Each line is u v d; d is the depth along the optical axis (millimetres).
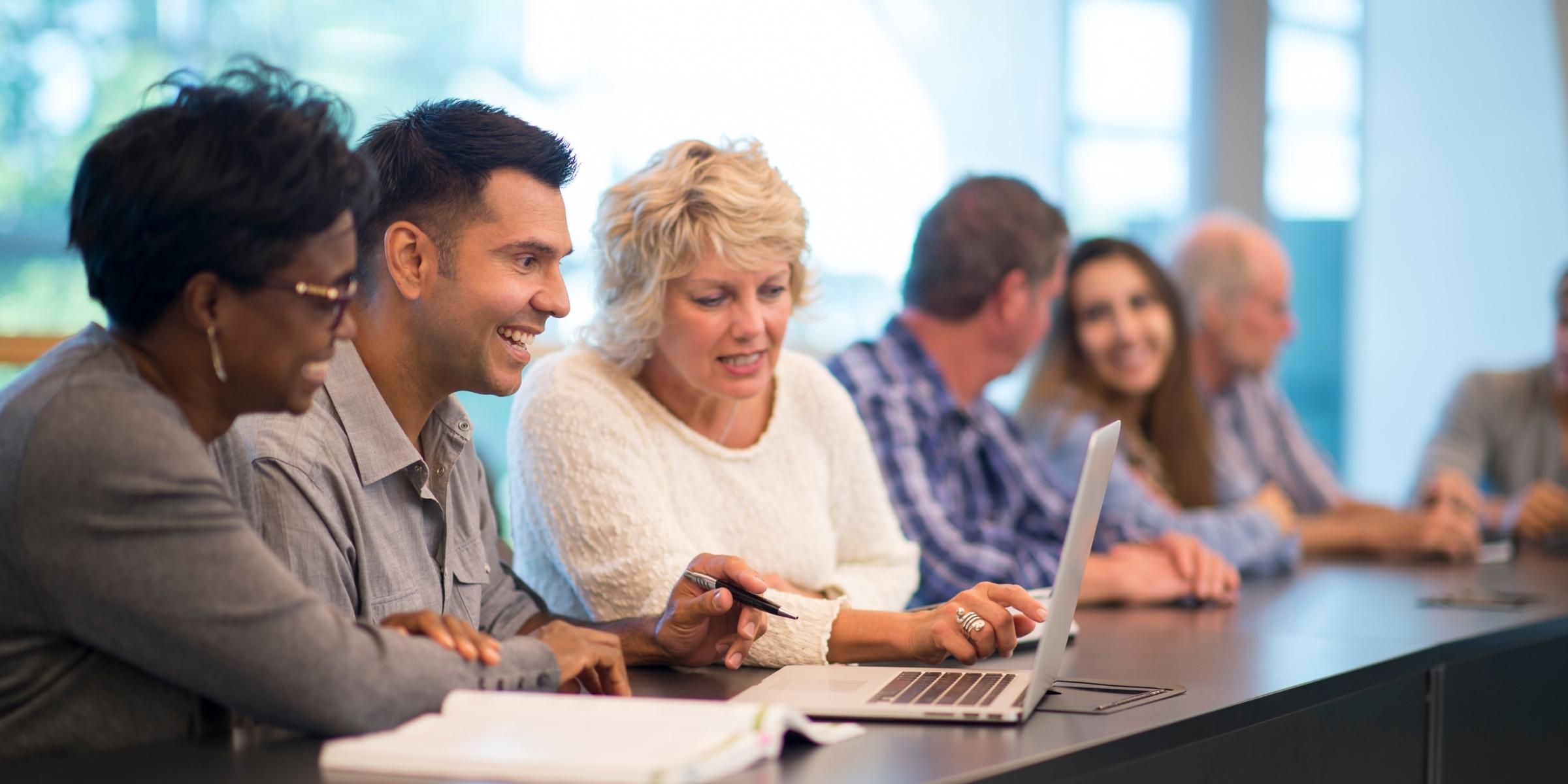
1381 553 3297
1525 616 2258
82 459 1117
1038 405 2973
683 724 1141
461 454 1736
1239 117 4922
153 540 1123
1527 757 2160
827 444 2117
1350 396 5805
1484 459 3988
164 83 1243
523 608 1778
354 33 3314
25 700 1179
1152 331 2947
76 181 1198
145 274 1172
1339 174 5633
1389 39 5703
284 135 1171
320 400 1529
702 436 1975
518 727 1139
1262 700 1495
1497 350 5660
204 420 1242
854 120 4039
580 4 3547
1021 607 1651
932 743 1235
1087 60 4660
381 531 1572
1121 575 2389
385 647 1214
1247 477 3268
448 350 1589
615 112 3607
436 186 1553
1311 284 5609
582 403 1865
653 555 1790
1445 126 5688
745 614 1628
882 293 4094
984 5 4336
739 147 1941
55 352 1212
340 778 1076
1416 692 1858
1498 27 5523
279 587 1158
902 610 2143
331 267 1208
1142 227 4836
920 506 2391
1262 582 2771
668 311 1865
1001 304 2555
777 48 3873
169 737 1224
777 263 1860
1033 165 4543
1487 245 5652
